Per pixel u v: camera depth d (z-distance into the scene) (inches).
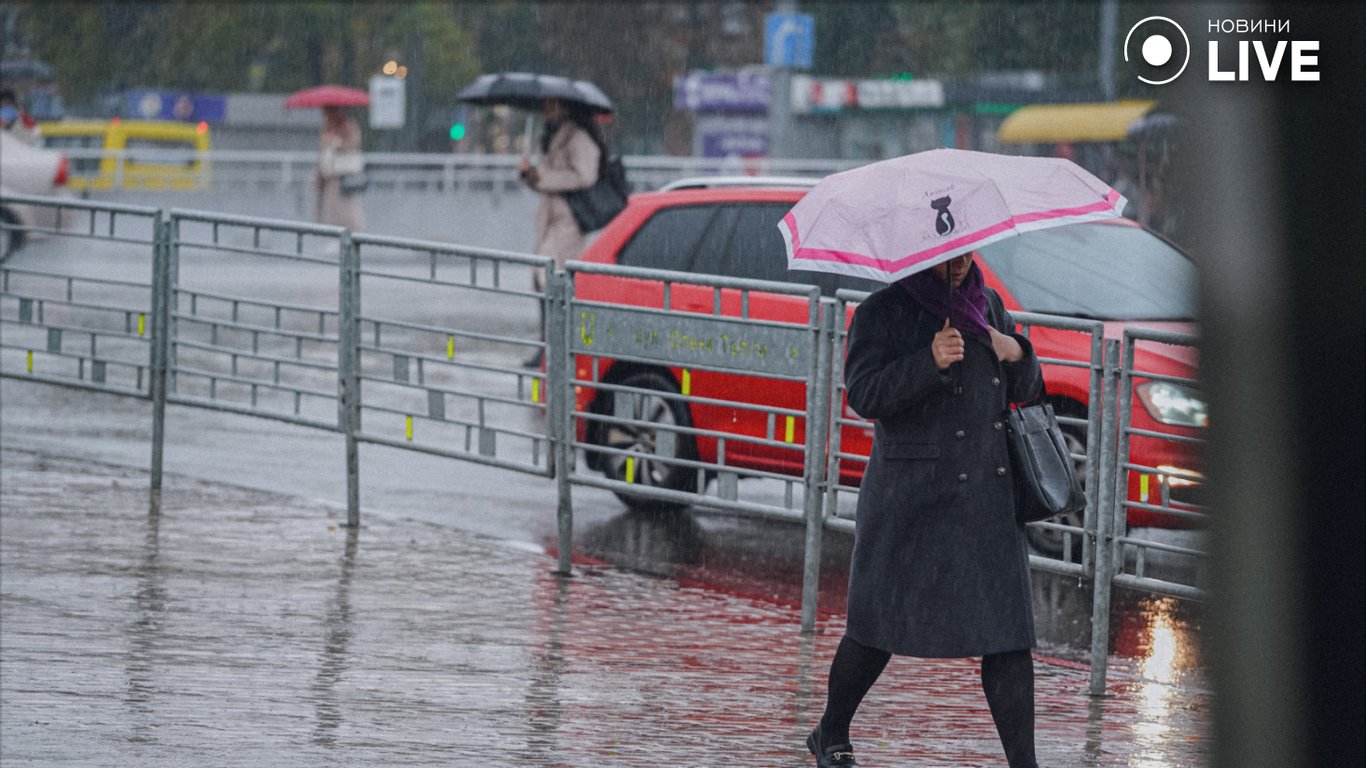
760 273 1283.2
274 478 1417.3
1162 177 3432.6
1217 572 426.3
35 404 1733.5
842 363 962.1
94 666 819.4
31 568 1027.9
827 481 975.0
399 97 4781.0
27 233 1469.0
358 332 1200.2
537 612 997.2
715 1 7657.5
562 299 1096.2
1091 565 869.2
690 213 1327.5
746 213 1311.5
